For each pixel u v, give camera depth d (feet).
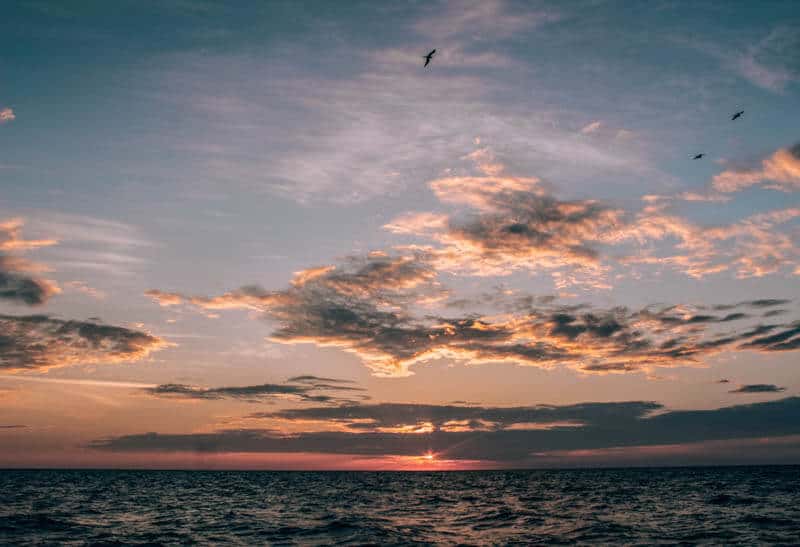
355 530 125.29
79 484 389.80
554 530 124.16
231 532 123.54
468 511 175.32
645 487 310.86
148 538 114.21
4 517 147.13
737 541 101.96
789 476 452.35
